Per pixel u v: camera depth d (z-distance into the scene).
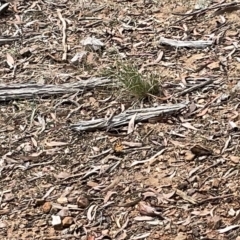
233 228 5.78
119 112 6.76
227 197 5.98
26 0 8.25
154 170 6.24
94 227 5.88
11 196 6.14
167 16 7.92
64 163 6.37
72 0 8.24
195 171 6.19
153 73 7.13
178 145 6.41
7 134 6.65
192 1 8.10
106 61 7.33
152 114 6.67
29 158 6.43
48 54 7.49
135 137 6.52
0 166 6.38
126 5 8.12
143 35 7.66
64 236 5.84
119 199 6.05
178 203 5.98
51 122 6.73
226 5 7.95
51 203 6.06
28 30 7.85
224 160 6.25
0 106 6.93
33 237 5.84
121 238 5.79
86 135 6.57
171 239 5.75
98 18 7.96
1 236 5.86
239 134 6.44
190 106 6.74
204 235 5.76
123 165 6.30
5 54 7.54
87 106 6.86
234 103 6.74
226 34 7.58
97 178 6.22
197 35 7.60
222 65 7.18
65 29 7.82
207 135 6.47
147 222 5.88
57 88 7.01
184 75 7.10
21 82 7.15
